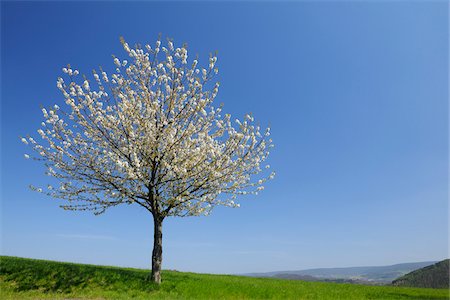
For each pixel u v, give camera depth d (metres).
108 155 22.20
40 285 20.88
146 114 22.47
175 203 22.61
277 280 32.75
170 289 22.05
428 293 27.77
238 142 22.47
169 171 21.44
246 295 22.56
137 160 20.98
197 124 23.06
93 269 24.42
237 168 23.41
